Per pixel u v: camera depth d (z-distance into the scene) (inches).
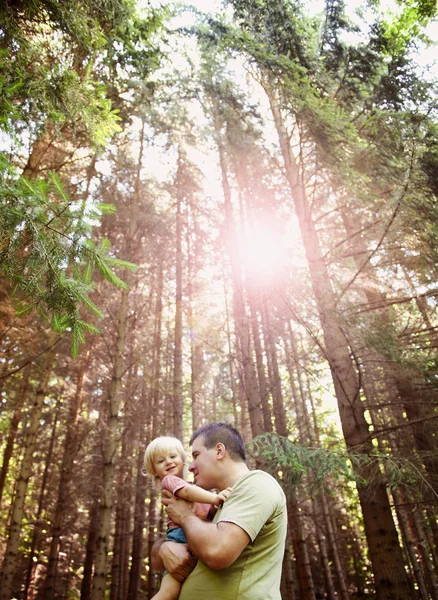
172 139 422.0
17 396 431.2
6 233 97.9
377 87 279.0
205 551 58.7
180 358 432.8
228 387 599.8
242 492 65.8
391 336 235.0
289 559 398.9
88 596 537.3
